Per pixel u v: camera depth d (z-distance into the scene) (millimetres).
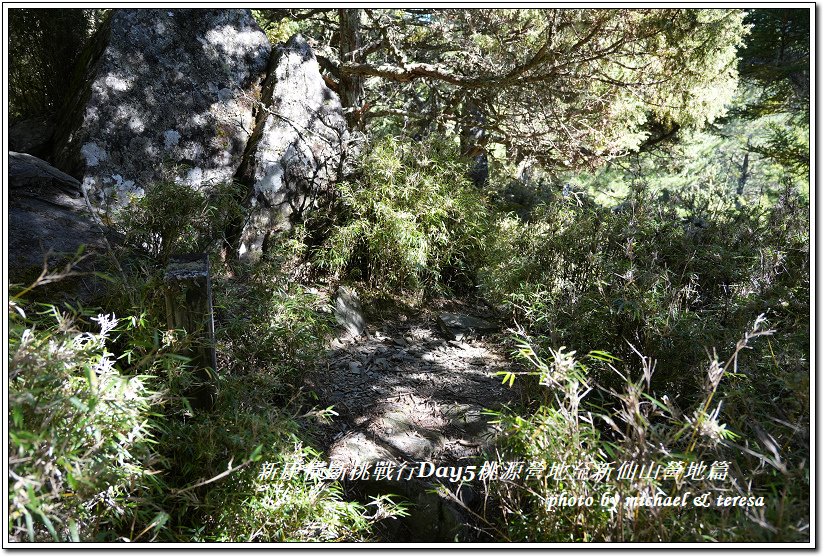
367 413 3555
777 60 10914
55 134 5211
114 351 2938
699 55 8016
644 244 4578
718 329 3361
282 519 2219
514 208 8000
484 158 10117
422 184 5496
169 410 2502
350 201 5211
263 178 5262
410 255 5059
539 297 4156
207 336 2605
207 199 4383
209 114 5348
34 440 1558
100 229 3809
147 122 5059
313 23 9570
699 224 5145
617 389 3162
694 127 10711
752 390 2605
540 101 7930
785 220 4754
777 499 1766
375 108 10508
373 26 7836
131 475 1955
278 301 3705
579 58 6738
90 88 4895
